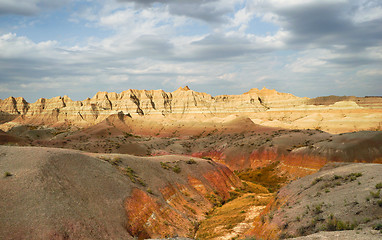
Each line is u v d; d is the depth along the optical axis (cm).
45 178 2188
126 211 2562
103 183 2708
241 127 13862
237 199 4769
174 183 4144
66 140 12050
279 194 2938
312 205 2098
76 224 1928
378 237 1295
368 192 1870
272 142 8981
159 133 16850
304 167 7106
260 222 2614
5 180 2028
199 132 15525
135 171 3656
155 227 2703
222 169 6031
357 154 6588
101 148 10419
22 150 2617
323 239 1421
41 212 1848
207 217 3738
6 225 1650
